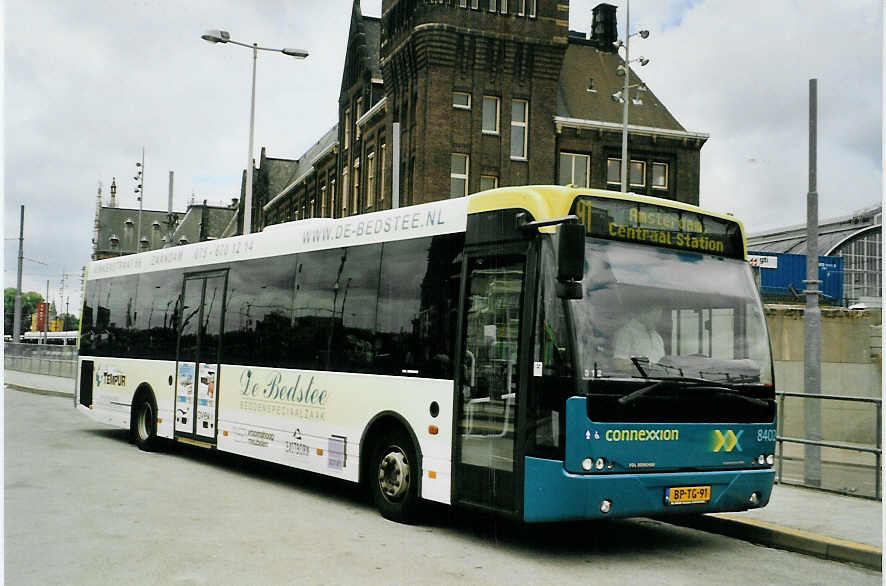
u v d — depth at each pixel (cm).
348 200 4834
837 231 4212
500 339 789
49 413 2219
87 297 1744
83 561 705
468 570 716
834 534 844
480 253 829
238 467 1316
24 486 1066
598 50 4775
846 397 1105
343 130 5000
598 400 722
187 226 11256
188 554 735
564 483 711
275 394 1124
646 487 736
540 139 4044
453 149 3859
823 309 2188
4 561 702
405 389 898
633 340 757
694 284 809
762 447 813
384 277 957
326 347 1036
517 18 3953
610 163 4338
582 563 760
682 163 4453
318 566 707
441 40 3819
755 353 829
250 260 1228
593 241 768
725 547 851
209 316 1309
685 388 768
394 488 907
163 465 1298
